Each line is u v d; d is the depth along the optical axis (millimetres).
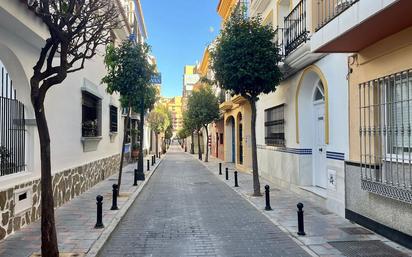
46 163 5160
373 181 6684
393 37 6180
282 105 12930
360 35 6238
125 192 12125
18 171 7387
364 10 5453
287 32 11555
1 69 7332
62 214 8492
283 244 6312
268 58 10523
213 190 13312
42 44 7648
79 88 11883
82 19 5750
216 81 11766
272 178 14398
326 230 7055
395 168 6254
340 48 7129
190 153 48469
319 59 9500
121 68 11484
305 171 11219
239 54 10445
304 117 11227
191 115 30391
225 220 8234
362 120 7254
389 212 6387
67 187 10250
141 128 16281
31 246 5906
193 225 7770
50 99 8992
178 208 9750
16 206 6926
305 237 6605
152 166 23828
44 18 5070
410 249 5809
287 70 11422
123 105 11883
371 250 5828
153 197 11695
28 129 7762
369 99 6949
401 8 4992
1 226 6289
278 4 13320
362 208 7277
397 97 6281
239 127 23266
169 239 6684
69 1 5531
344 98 8078
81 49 11781
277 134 13656
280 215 8500
